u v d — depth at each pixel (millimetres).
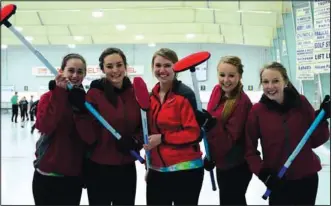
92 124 1695
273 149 1661
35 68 13734
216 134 1745
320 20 3432
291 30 5609
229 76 1823
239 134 1812
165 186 1676
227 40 9602
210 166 1853
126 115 1724
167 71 1661
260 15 6113
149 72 12312
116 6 6246
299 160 1636
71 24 7699
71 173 1695
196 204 1682
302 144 1562
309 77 4203
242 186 1906
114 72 1703
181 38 10508
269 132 1651
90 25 8047
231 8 5910
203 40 10391
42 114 1619
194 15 6711
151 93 1738
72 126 1692
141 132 1779
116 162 1722
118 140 1663
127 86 1777
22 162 4410
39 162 1680
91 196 1766
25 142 6262
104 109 1703
